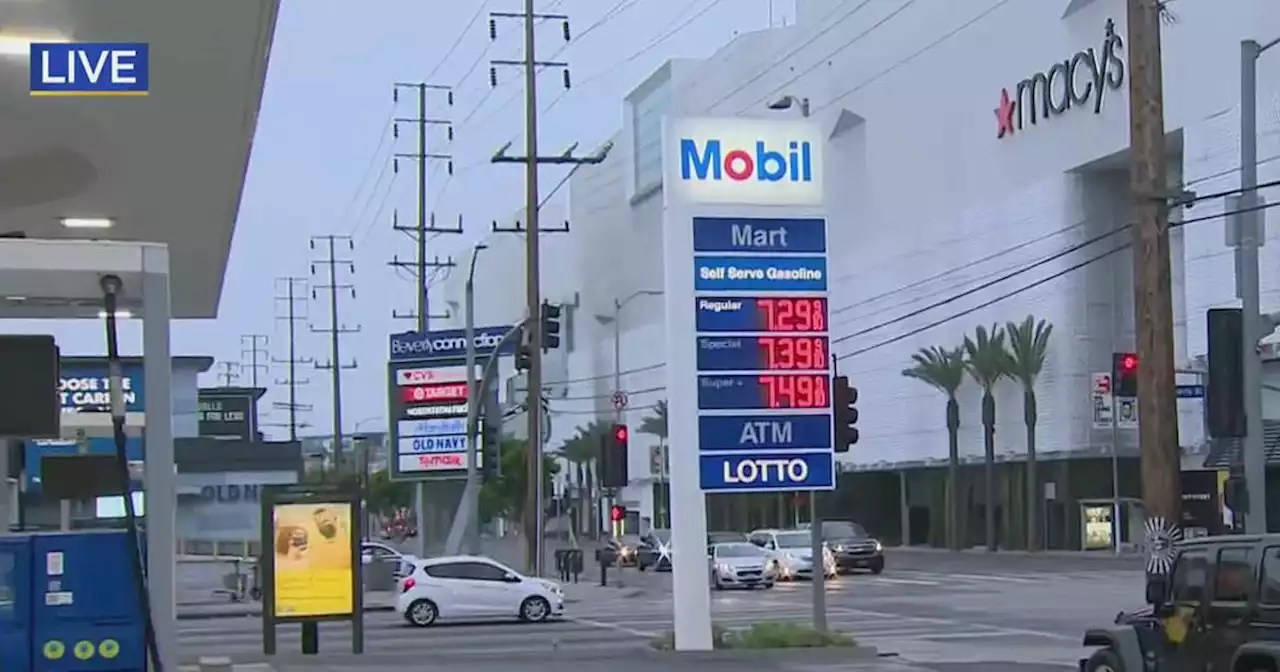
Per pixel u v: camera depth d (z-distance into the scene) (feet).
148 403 29.84
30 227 61.41
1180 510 66.18
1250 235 78.89
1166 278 67.46
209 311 87.10
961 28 252.42
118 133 47.57
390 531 336.70
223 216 61.16
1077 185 224.33
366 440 378.12
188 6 36.45
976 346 229.86
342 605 76.23
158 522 29.78
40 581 29.76
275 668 69.21
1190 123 196.54
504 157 146.92
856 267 289.74
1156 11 68.33
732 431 75.51
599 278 416.05
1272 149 179.93
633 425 375.25
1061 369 224.12
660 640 79.36
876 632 91.61
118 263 29.84
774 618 106.32
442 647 86.43
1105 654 46.39
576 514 351.67
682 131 76.13
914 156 268.21
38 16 36.65
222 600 141.90
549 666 69.15
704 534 75.51
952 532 241.35
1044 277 230.07
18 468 55.21
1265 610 39.50
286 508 75.66
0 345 29.94
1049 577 156.97
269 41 39.45
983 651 77.71
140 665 29.89
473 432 140.46
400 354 199.00
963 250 251.80
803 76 303.89
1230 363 65.05
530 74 147.43
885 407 278.46
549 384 412.16
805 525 252.42
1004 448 237.45
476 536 139.13
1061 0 225.76
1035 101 231.71
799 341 76.64
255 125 47.67
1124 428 219.20
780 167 77.20
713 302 75.77
